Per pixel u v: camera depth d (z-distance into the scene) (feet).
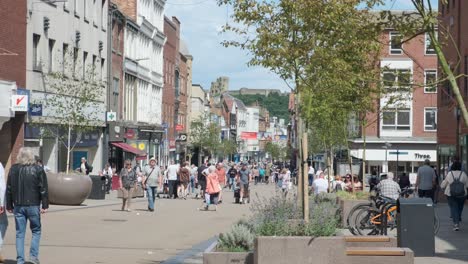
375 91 62.44
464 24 127.34
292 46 64.75
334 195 86.74
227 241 44.73
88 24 158.81
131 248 58.49
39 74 127.75
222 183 134.51
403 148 220.23
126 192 101.60
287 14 64.64
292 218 48.32
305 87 67.36
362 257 39.60
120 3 214.69
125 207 103.09
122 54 194.59
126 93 202.90
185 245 61.41
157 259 52.19
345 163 221.05
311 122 113.70
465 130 126.31
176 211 105.29
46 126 127.75
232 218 92.79
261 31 65.51
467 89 124.47
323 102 89.20
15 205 45.34
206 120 357.20
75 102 122.72
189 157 297.33
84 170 134.21
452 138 139.13
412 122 220.02
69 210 98.73
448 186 72.49
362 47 57.98
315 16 61.16
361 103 89.92
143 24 221.66
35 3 126.00
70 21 145.38
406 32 40.29
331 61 61.21
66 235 66.95
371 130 221.66
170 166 150.41
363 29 42.70
